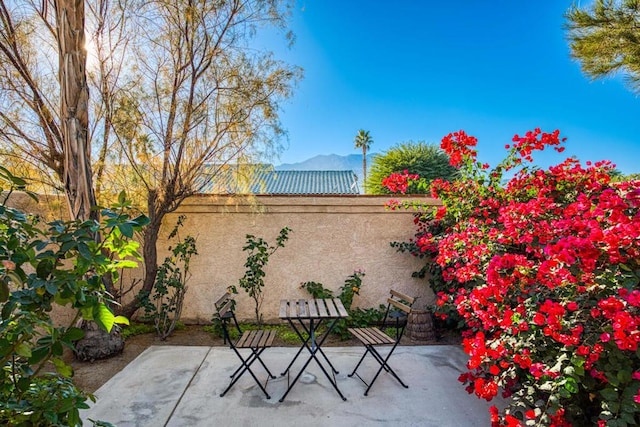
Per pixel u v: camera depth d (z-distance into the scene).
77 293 1.34
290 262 5.32
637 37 5.38
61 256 1.35
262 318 5.29
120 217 1.41
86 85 3.77
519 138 4.10
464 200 4.32
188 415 2.83
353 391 3.23
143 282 5.02
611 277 1.97
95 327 3.93
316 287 5.19
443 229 5.03
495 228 3.56
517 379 2.37
